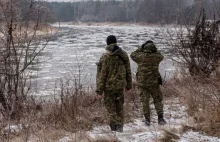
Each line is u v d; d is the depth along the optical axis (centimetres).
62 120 666
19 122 667
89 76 1666
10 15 726
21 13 743
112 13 16888
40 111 750
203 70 946
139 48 691
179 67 1309
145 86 676
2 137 589
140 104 823
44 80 1544
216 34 1048
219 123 570
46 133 592
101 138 545
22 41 765
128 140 538
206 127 570
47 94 1139
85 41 4706
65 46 3788
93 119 696
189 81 900
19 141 560
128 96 868
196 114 641
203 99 650
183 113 730
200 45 1034
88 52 3103
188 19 1097
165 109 777
